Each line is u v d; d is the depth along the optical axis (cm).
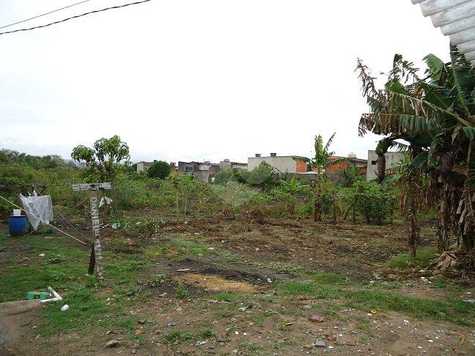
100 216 1648
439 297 648
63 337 480
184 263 892
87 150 1573
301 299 593
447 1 350
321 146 1880
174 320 509
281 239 1259
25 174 1902
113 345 445
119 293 638
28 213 1297
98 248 734
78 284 707
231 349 423
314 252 1070
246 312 521
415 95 815
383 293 640
